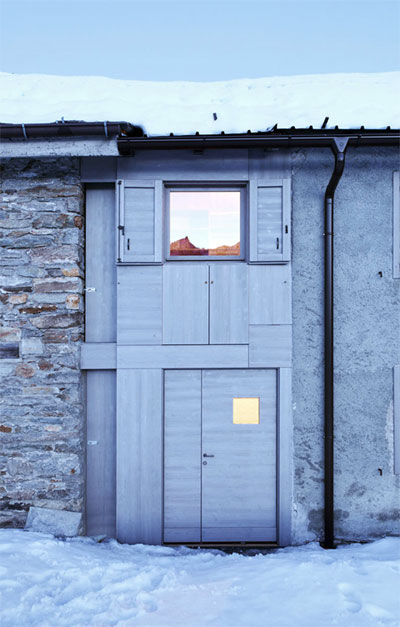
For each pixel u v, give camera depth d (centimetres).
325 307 461
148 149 442
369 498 463
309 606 309
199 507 473
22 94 538
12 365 458
